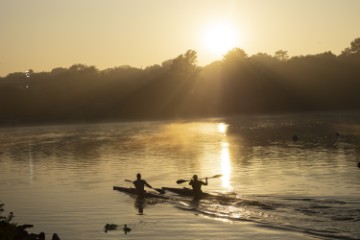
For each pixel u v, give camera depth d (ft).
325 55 521.24
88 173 143.02
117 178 132.16
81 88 589.32
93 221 86.58
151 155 181.68
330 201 93.40
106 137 287.07
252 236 74.43
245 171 134.31
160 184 122.11
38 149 230.89
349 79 488.44
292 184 112.16
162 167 149.48
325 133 253.65
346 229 75.61
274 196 99.50
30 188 121.60
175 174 135.74
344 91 486.79
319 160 151.12
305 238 72.33
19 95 568.82
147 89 535.19
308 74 492.95
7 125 515.09
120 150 205.26
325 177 120.06
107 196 107.45
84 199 105.09
